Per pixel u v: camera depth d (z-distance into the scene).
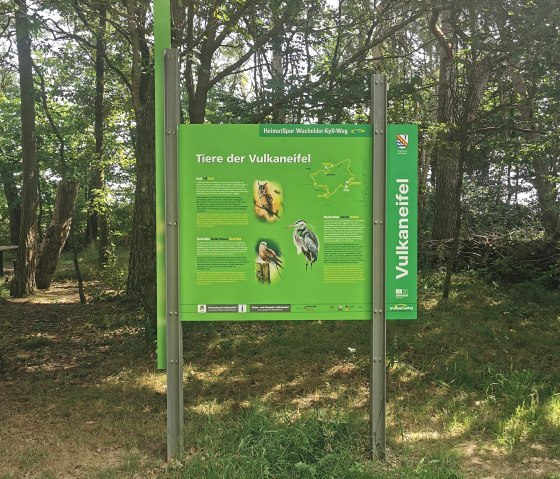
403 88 7.49
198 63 6.17
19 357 6.50
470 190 16.27
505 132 9.39
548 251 10.73
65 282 13.73
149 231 6.94
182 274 3.74
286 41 8.19
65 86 13.07
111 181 17.39
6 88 19.62
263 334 7.48
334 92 7.27
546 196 11.06
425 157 13.09
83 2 7.05
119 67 12.57
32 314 9.30
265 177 3.75
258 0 6.71
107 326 8.12
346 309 3.80
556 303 8.93
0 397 5.07
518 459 3.82
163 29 3.65
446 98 9.81
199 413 4.60
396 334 7.17
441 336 7.08
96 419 4.53
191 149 3.72
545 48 7.02
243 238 3.75
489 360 6.18
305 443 3.67
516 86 9.27
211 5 6.78
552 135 8.91
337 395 5.15
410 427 4.40
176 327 3.74
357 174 3.77
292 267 3.78
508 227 14.98
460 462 3.77
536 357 6.32
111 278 12.94
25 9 6.31
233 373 5.82
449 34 10.00
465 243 11.80
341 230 3.78
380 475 3.42
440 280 10.80
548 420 4.37
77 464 3.72
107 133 16.14
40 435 4.18
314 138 3.75
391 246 3.77
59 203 12.68
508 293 9.72
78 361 6.34
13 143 20.58
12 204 22.00
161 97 3.67
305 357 6.40
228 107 8.87
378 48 10.23
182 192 3.73
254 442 3.74
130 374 5.75
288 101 7.50
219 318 3.75
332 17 8.32
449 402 4.88
